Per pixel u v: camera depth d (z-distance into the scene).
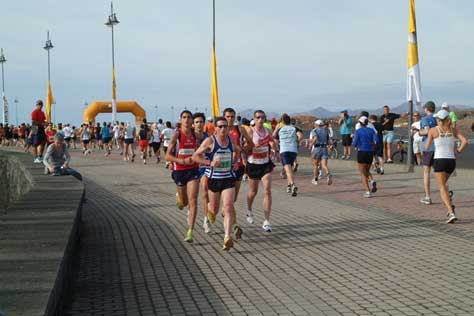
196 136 9.05
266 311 5.67
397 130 67.25
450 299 5.97
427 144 10.66
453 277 6.83
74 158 32.97
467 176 18.83
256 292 6.33
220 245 8.82
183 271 7.28
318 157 17.36
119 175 21.61
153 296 6.22
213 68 34.22
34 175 13.98
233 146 8.41
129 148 33.00
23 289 4.41
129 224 10.70
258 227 10.24
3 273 4.89
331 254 8.13
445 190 10.52
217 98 34.19
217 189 8.46
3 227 7.09
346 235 9.48
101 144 45.16
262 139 9.77
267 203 9.77
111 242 9.06
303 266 7.47
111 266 7.54
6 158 23.98
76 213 8.16
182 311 5.70
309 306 5.81
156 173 22.47
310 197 14.51
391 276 6.91
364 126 14.15
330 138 29.11
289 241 9.05
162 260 7.87
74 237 7.45
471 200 13.44
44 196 9.91
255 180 9.95
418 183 17.33
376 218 11.12
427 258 7.81
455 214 11.33
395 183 17.36
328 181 17.45
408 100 20.80
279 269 7.34
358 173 21.36
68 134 44.59
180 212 12.20
